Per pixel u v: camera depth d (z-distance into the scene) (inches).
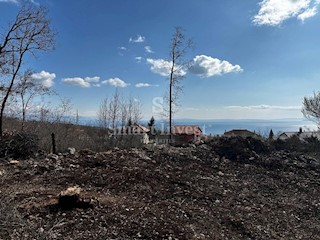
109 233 248.7
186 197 396.8
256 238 315.9
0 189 350.3
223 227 323.9
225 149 698.8
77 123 876.0
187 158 621.6
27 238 219.6
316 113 1082.7
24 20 708.0
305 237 343.0
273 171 609.3
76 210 282.5
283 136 965.8
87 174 432.1
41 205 289.9
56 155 542.6
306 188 534.9
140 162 533.0
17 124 777.6
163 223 285.4
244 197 448.1
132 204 325.7
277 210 418.6
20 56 720.3
